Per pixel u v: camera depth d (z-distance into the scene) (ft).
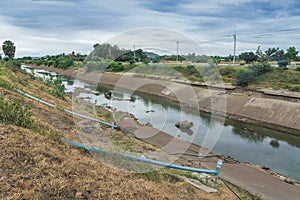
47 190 12.63
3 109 21.08
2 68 58.29
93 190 13.99
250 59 136.15
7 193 11.64
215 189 22.02
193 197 18.26
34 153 15.46
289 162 39.63
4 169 13.17
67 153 18.08
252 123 63.46
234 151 43.32
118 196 14.20
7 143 15.60
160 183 18.81
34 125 21.50
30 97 35.94
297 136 53.98
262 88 80.48
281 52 152.97
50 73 151.64
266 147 46.47
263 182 28.27
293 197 25.36
